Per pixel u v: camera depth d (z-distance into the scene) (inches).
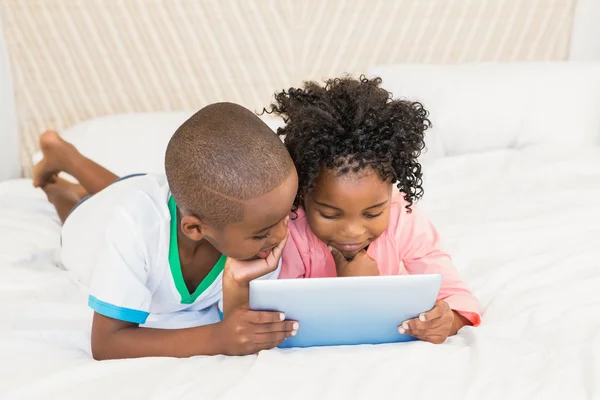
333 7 80.9
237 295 40.4
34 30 80.7
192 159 33.3
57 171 61.1
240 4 80.3
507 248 54.0
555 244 54.2
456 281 43.8
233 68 83.0
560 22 82.4
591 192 62.4
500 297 46.1
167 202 39.7
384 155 36.8
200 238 36.7
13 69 81.9
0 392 35.0
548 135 73.9
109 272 38.3
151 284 41.4
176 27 81.0
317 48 82.7
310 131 36.8
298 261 45.7
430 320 37.9
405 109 39.2
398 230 45.5
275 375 34.7
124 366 36.9
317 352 37.5
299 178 37.9
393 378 34.4
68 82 83.1
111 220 39.4
